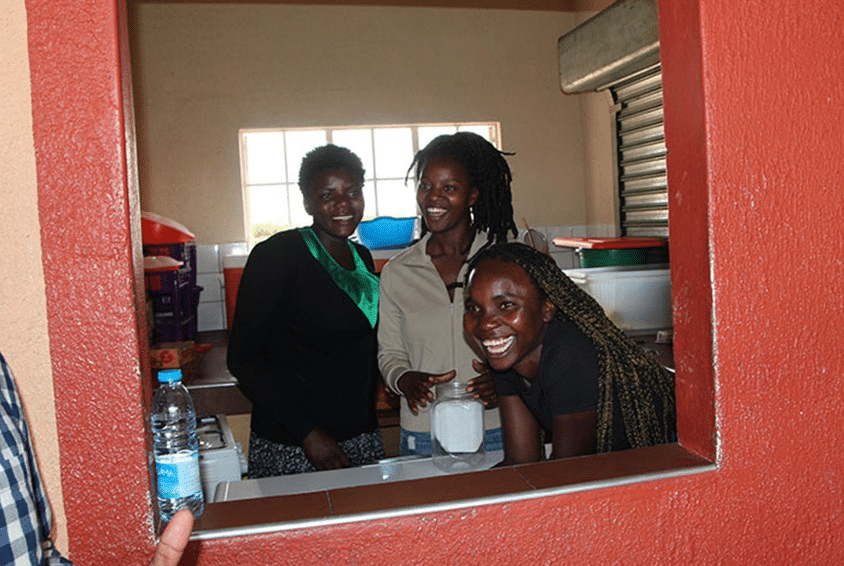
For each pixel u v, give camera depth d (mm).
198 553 1014
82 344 957
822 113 1182
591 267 3371
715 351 1170
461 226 1894
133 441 974
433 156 1854
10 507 602
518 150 4637
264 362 2006
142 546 982
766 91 1160
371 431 2113
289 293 1985
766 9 1156
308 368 2021
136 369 969
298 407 1957
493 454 1678
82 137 944
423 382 1801
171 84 4266
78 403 960
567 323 1408
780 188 1172
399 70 4473
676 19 1196
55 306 949
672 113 1229
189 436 1285
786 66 1165
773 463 1197
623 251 3328
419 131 4605
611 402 1350
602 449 1358
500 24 4586
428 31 4496
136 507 979
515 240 1988
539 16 4629
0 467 604
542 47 4641
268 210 4484
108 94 946
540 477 1171
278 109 4352
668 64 1228
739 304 1171
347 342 2047
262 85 4332
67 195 945
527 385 1497
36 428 954
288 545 1038
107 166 950
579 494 1134
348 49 4410
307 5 4359
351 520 1058
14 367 945
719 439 1179
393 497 1122
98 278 955
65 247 948
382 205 4594
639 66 2963
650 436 1382
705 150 1150
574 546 1136
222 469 1835
